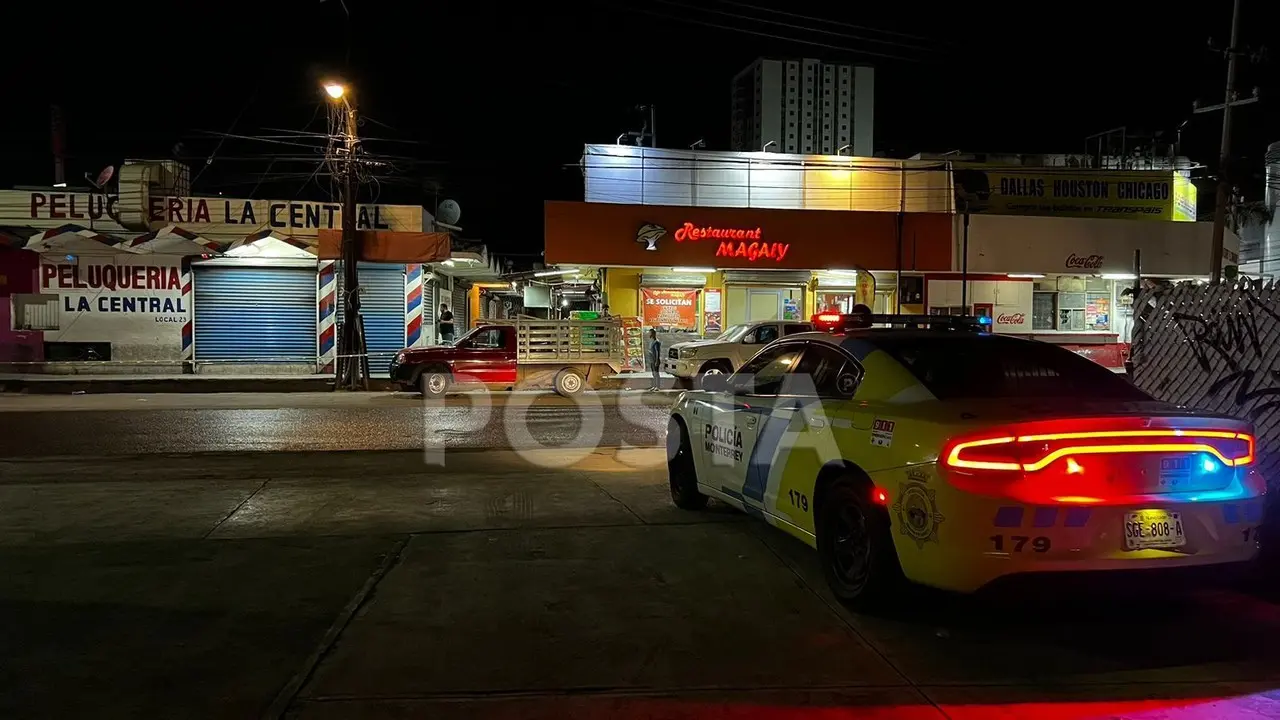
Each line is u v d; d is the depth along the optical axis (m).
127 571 5.23
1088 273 25.53
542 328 19.30
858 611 4.54
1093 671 3.85
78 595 4.79
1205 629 4.34
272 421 14.03
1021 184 26.48
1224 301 6.68
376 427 13.32
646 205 23.45
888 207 26.56
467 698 3.54
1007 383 4.86
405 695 3.56
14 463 9.59
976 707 3.49
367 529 6.31
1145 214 27.08
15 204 22.66
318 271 23.36
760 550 5.76
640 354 23.47
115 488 7.81
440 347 19.02
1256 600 4.75
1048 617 4.50
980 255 24.94
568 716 3.39
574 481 8.34
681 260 23.61
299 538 6.04
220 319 23.06
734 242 23.80
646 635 4.25
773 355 6.20
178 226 22.80
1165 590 3.99
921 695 3.60
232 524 6.45
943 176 26.58
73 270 22.55
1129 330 27.02
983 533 3.81
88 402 17.39
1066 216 26.56
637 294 24.58
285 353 23.34
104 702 3.48
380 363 23.66
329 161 20.67
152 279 22.78
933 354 5.00
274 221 23.27
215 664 3.86
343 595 4.82
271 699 3.52
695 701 3.53
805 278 24.89
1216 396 6.72
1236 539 4.02
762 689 3.64
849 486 4.60
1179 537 3.92
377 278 23.59
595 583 5.05
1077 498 3.82
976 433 3.88
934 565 3.97
